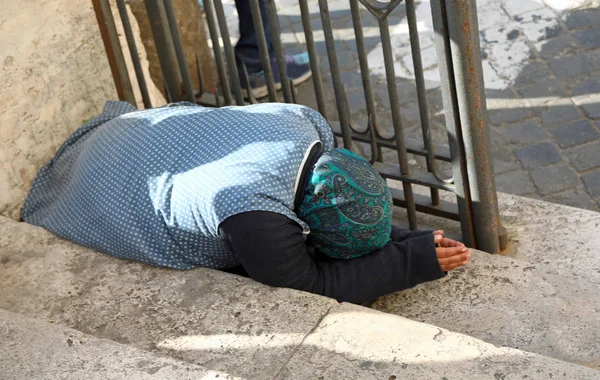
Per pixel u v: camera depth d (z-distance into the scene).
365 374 1.91
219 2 3.09
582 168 4.18
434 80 5.01
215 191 2.26
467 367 1.88
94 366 1.95
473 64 2.52
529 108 4.63
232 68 3.24
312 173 2.37
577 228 2.98
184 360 2.07
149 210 2.40
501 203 3.20
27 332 2.07
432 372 1.88
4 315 2.14
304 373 1.95
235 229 2.23
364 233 2.41
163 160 2.41
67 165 2.88
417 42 2.69
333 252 2.50
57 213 2.68
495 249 2.94
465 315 2.52
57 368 1.96
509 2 5.49
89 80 3.36
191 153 2.38
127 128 2.60
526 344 2.38
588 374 1.82
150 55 4.42
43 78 3.10
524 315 2.49
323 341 2.04
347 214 2.36
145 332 2.21
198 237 2.37
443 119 4.70
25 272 2.50
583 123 4.46
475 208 2.87
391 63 2.76
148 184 2.40
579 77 4.78
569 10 5.32
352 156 2.44
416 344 1.96
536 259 2.86
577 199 4.02
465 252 2.54
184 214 2.33
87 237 2.56
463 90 2.58
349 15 5.79
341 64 5.30
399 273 2.49
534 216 3.09
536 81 4.81
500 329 2.45
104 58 3.42
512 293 2.59
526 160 4.30
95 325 2.26
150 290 2.36
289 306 2.19
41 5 3.05
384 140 3.03
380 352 1.96
